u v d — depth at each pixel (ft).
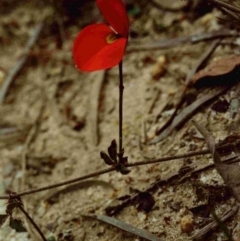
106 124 1.00
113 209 0.89
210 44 1.00
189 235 0.84
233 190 0.79
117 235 0.87
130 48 1.06
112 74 1.05
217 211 0.84
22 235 0.93
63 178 0.97
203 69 0.96
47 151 1.01
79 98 1.06
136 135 0.96
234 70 0.92
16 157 1.03
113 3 0.77
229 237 0.77
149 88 1.01
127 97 1.01
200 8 1.04
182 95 0.95
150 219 0.87
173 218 0.86
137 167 0.92
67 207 0.93
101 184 0.93
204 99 0.93
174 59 1.02
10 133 1.06
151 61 1.04
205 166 0.87
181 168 0.88
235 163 0.85
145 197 0.88
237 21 0.89
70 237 0.90
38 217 0.94
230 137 0.88
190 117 0.93
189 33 1.03
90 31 0.78
